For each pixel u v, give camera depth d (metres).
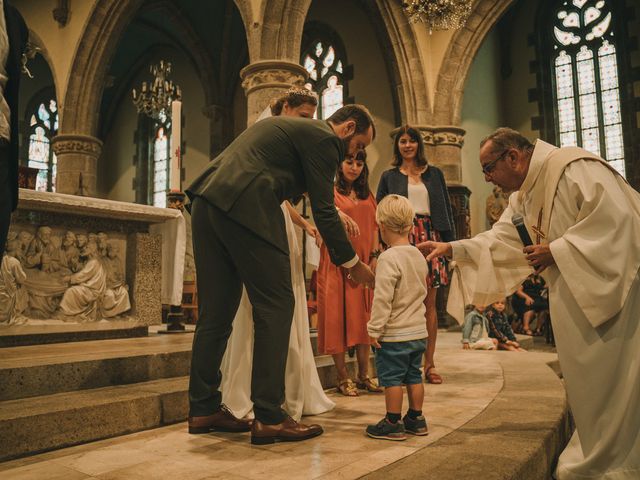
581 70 14.17
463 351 6.33
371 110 13.38
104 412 2.56
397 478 1.84
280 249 2.42
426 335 2.57
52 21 13.04
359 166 3.69
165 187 18.02
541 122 14.47
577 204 2.38
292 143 2.46
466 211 11.44
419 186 4.14
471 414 2.89
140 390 2.95
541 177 2.48
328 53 14.41
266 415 2.38
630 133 13.29
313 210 2.46
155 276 5.01
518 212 2.76
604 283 2.24
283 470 2.00
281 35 8.43
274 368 2.39
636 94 13.30
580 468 2.30
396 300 2.55
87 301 4.52
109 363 3.15
